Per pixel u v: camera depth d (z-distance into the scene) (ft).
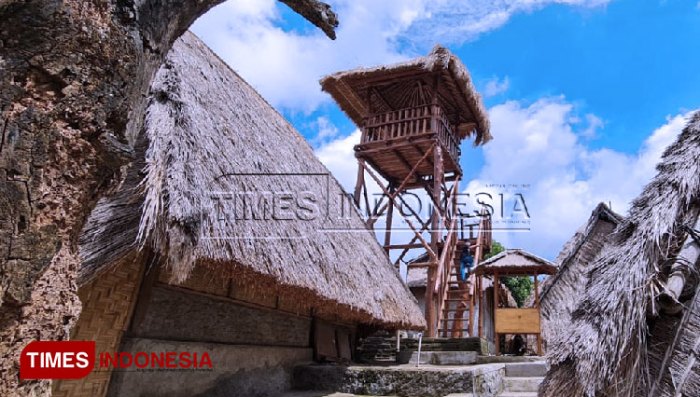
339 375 19.19
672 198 10.97
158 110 10.78
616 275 10.18
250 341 17.49
